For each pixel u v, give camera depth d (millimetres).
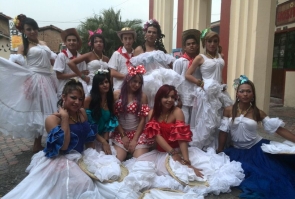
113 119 3557
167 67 4238
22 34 4051
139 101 3562
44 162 2748
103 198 2605
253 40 5926
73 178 2658
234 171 3033
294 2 8820
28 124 3908
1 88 3838
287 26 9352
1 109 3826
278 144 3350
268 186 2807
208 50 3896
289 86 8836
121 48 4324
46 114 3998
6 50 18469
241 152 3459
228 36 6535
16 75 3912
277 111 8047
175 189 2852
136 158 3404
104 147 3393
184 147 3186
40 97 4004
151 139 3477
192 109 3920
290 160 3316
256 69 5930
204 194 2830
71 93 2820
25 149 4539
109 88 3494
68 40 4363
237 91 3525
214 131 3766
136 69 3529
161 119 3420
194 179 2965
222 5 6809
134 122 3639
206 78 3869
